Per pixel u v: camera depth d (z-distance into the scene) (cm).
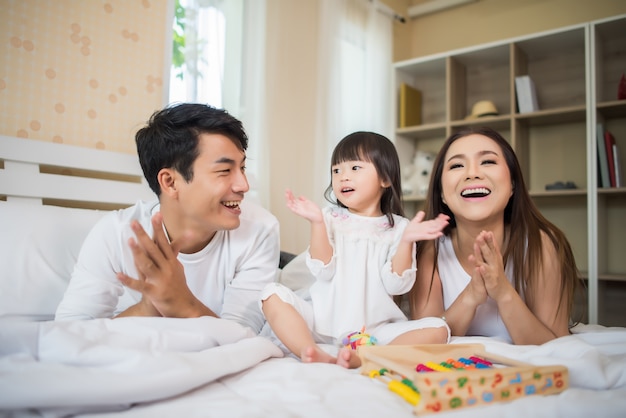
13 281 114
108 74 171
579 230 296
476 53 307
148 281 83
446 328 95
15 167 140
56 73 158
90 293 98
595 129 258
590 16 300
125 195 162
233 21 229
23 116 151
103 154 160
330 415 54
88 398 53
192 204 95
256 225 114
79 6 164
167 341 72
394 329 98
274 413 55
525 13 323
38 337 64
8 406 51
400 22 355
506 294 98
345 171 120
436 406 56
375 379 71
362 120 305
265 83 235
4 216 122
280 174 250
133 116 177
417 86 358
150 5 183
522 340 100
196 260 106
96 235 102
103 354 61
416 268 108
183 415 54
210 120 94
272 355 81
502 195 107
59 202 156
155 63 184
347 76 296
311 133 269
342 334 104
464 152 110
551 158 305
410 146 346
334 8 276
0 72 147
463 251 118
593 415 59
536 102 292
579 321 131
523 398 62
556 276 108
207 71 211
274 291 96
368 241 112
